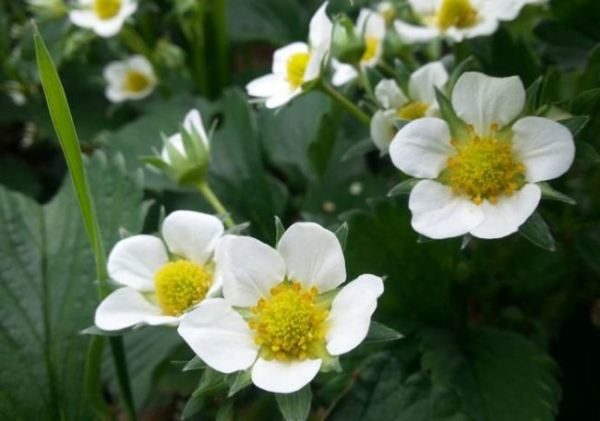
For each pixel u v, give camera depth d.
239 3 0.32
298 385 0.16
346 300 0.17
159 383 0.24
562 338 0.24
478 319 0.25
